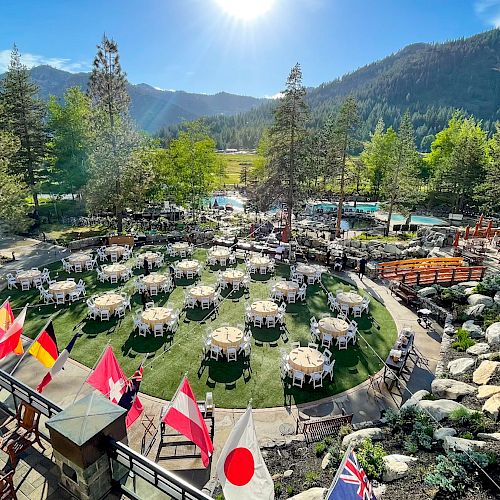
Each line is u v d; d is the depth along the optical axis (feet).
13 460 23.06
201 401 43.09
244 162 388.37
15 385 24.21
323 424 38.29
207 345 53.16
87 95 144.87
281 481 31.50
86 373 48.21
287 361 49.42
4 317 42.42
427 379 49.44
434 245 108.06
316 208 186.50
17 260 90.48
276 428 40.19
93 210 110.93
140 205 115.55
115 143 106.93
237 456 24.41
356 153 305.53
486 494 27.09
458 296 69.92
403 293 75.00
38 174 133.18
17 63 123.85
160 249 103.04
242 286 78.69
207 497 15.48
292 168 99.14
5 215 85.61
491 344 52.16
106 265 87.10
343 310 67.31
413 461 31.19
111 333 58.44
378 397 45.83
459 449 31.50
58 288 67.62
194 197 140.05
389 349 56.90
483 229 122.93
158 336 57.88
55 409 21.65
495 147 136.98
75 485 18.90
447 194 168.35
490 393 40.06
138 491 21.88
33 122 125.59
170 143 140.36
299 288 74.64
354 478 20.76
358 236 130.31
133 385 35.27
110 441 18.43
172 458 35.32
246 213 164.55
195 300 68.74
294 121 96.22
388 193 144.05
